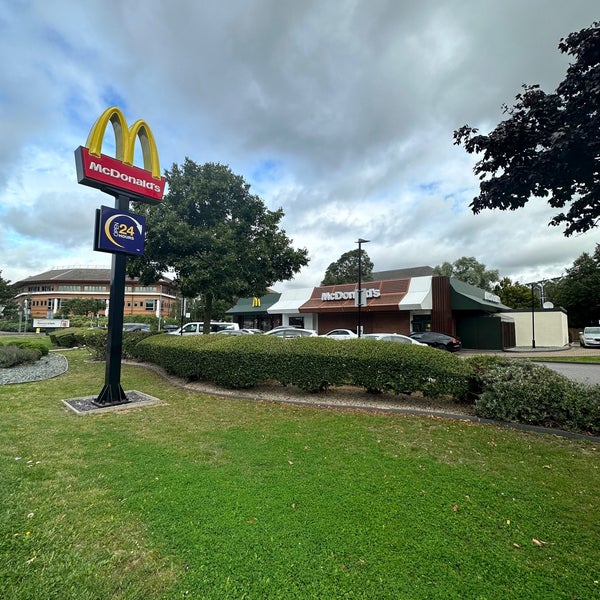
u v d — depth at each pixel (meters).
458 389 6.31
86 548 2.53
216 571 2.31
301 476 3.72
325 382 7.29
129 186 7.20
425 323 23.59
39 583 2.20
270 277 13.98
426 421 5.86
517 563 2.42
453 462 4.16
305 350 7.44
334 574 2.29
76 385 9.12
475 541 2.65
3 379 9.83
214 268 12.17
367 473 3.80
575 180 4.69
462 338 24.61
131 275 12.87
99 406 6.80
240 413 6.41
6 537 2.63
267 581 2.23
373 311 24.94
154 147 7.73
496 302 29.14
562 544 2.64
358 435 5.12
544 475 3.80
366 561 2.42
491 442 4.85
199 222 13.28
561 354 19.48
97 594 2.12
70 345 20.92
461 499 3.26
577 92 4.62
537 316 27.02
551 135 4.39
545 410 5.39
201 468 3.92
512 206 5.24
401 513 3.01
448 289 22.53
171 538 2.65
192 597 2.11
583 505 3.19
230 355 8.04
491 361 6.78
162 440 4.89
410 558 2.45
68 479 3.61
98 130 6.82
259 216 13.79
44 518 2.88
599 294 33.91
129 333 14.98
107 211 7.03
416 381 6.55
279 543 2.59
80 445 4.66
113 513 2.98
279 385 8.49
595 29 4.29
